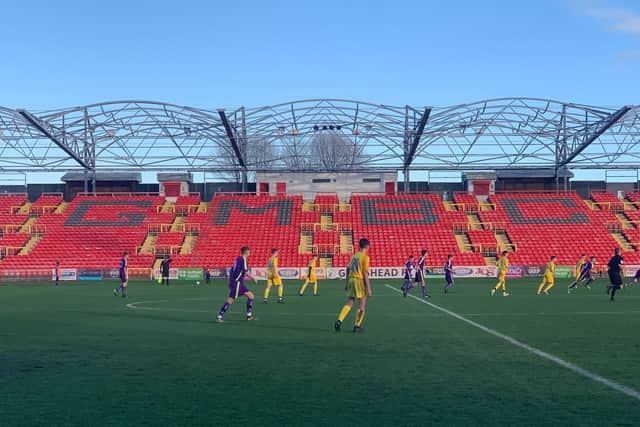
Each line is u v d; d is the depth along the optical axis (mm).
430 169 55156
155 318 16531
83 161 52844
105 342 11516
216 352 10211
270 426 5812
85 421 6027
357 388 7402
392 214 53750
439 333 12742
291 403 6680
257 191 57000
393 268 44438
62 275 44750
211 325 14586
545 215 53281
